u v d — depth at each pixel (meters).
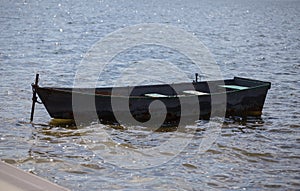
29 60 50.44
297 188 17.39
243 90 26.39
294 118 27.28
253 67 51.31
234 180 18.11
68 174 18.38
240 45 73.38
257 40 81.44
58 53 57.97
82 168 19.05
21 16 119.69
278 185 17.64
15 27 89.31
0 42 65.50
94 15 137.12
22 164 19.31
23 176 8.04
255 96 26.80
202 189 17.20
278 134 24.28
